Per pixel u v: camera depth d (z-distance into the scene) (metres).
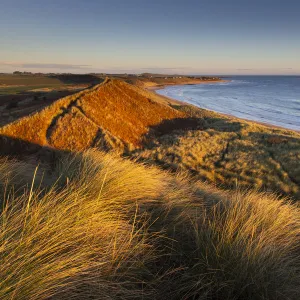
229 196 5.91
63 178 4.95
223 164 17.77
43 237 2.35
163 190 5.02
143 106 30.22
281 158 18.70
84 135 18.45
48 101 32.41
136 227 3.39
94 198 3.67
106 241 2.79
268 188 14.32
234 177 15.73
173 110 32.78
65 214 2.84
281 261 2.89
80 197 3.41
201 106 78.69
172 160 18.38
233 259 2.80
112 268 2.49
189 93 136.50
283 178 15.66
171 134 26.69
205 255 2.94
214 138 24.25
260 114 64.12
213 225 3.40
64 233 2.48
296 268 2.93
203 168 17.25
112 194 3.99
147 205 4.12
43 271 1.93
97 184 4.16
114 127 22.27
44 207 2.79
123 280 2.48
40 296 1.82
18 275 1.86
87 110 21.48
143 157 18.59
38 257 2.09
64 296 1.98
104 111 23.48
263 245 3.13
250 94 136.75
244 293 2.60
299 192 13.93
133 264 2.64
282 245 3.25
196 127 30.08
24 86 110.19
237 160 18.28
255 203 4.68
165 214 3.92
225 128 30.00
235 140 23.36
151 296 2.44
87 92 25.00
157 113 30.62
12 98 40.09
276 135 25.59
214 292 2.61
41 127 16.61
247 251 2.82
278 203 4.71
